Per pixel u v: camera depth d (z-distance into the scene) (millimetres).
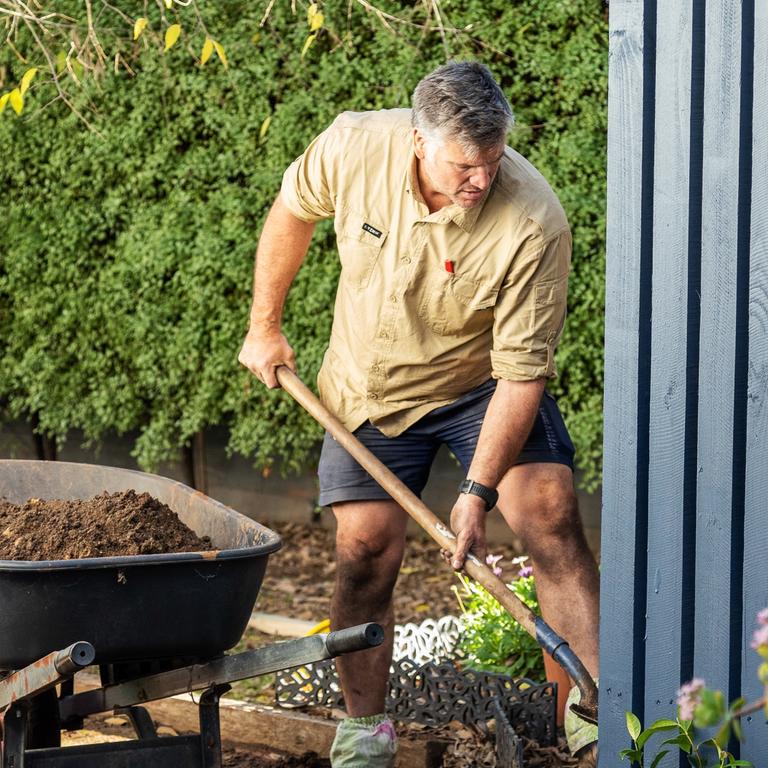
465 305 4199
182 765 3723
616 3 3174
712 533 3113
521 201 4074
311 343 8273
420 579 7977
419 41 7645
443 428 4527
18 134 8891
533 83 7594
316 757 5020
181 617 3570
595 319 7625
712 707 2045
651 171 3199
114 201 8727
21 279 9117
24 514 3949
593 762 3924
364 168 4242
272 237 4641
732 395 3043
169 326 8734
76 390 9188
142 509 4062
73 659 3186
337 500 4461
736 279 3008
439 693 5055
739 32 2951
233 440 8859
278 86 8227
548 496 4340
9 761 3543
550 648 3584
